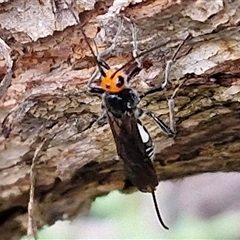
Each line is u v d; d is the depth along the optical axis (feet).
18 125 0.26
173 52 0.25
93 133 0.26
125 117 0.25
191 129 0.27
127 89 0.25
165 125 0.26
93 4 0.25
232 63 0.25
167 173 0.30
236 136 0.27
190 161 0.28
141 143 0.25
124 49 0.25
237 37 0.24
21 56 0.26
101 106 0.26
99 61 0.25
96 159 0.27
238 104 0.26
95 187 0.29
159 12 0.24
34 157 0.27
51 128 0.26
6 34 0.25
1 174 0.27
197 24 0.24
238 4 0.24
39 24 0.25
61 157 0.27
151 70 0.25
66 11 0.25
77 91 0.26
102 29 0.25
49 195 0.29
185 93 0.26
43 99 0.26
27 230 0.28
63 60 0.26
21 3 0.25
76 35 0.25
